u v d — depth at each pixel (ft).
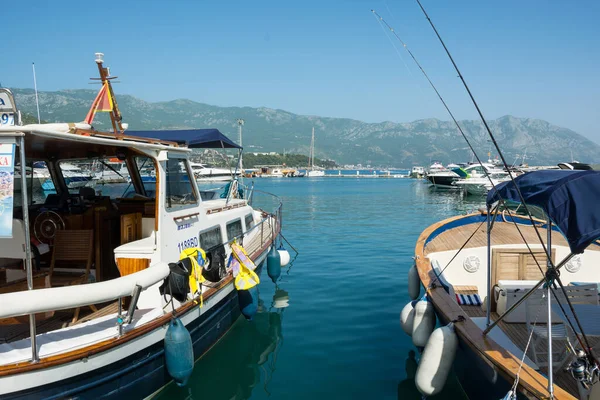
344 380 20.53
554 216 12.21
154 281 16.11
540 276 23.73
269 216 46.24
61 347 13.88
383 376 20.86
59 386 13.38
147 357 16.42
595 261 25.07
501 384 14.15
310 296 33.17
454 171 181.06
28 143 17.97
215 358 22.58
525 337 19.06
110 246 20.68
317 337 25.39
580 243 11.51
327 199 131.64
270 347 24.06
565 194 12.19
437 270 22.97
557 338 15.30
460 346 17.26
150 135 34.68
